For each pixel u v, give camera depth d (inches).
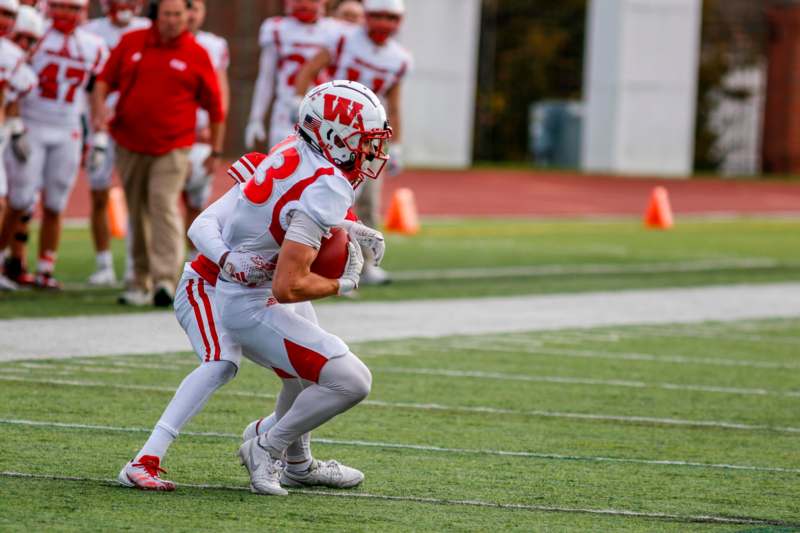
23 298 1658.5
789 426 1111.0
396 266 2191.2
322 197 778.8
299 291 781.3
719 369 1378.0
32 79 1626.5
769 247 2842.0
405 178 4414.4
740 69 7160.4
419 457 943.0
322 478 843.4
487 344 1472.7
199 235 812.0
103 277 1835.6
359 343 1435.8
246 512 773.3
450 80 5172.2
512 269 2228.1
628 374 1326.3
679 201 4254.4
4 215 1722.4
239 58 4781.0
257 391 1164.5
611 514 803.4
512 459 947.3
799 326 1721.2
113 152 1766.7
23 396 1086.4
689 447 1014.4
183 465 889.5
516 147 7495.1
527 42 7455.7
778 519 804.6
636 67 5378.9
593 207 3885.3
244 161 826.8
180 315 840.3
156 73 1574.8
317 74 1846.7
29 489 801.6
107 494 798.5
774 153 6604.3
